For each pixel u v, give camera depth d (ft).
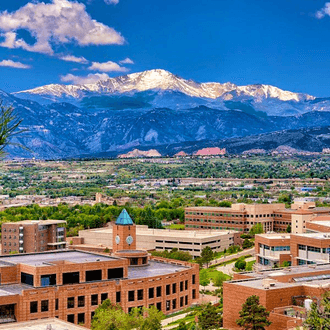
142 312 599.16
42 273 585.22
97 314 504.84
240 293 506.89
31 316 546.67
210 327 508.94
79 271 609.83
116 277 641.40
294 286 506.07
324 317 376.48
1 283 595.06
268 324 449.48
